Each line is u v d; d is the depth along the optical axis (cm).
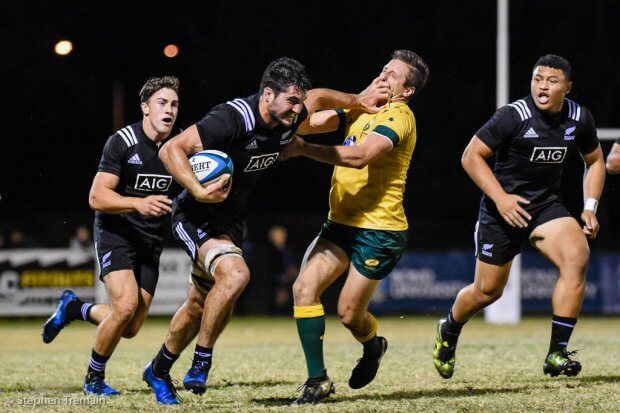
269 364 3080
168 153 2034
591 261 7175
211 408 2084
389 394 2334
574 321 2422
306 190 10006
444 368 2623
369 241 2236
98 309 2559
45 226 7331
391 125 2202
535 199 2516
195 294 2202
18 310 6525
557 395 2250
